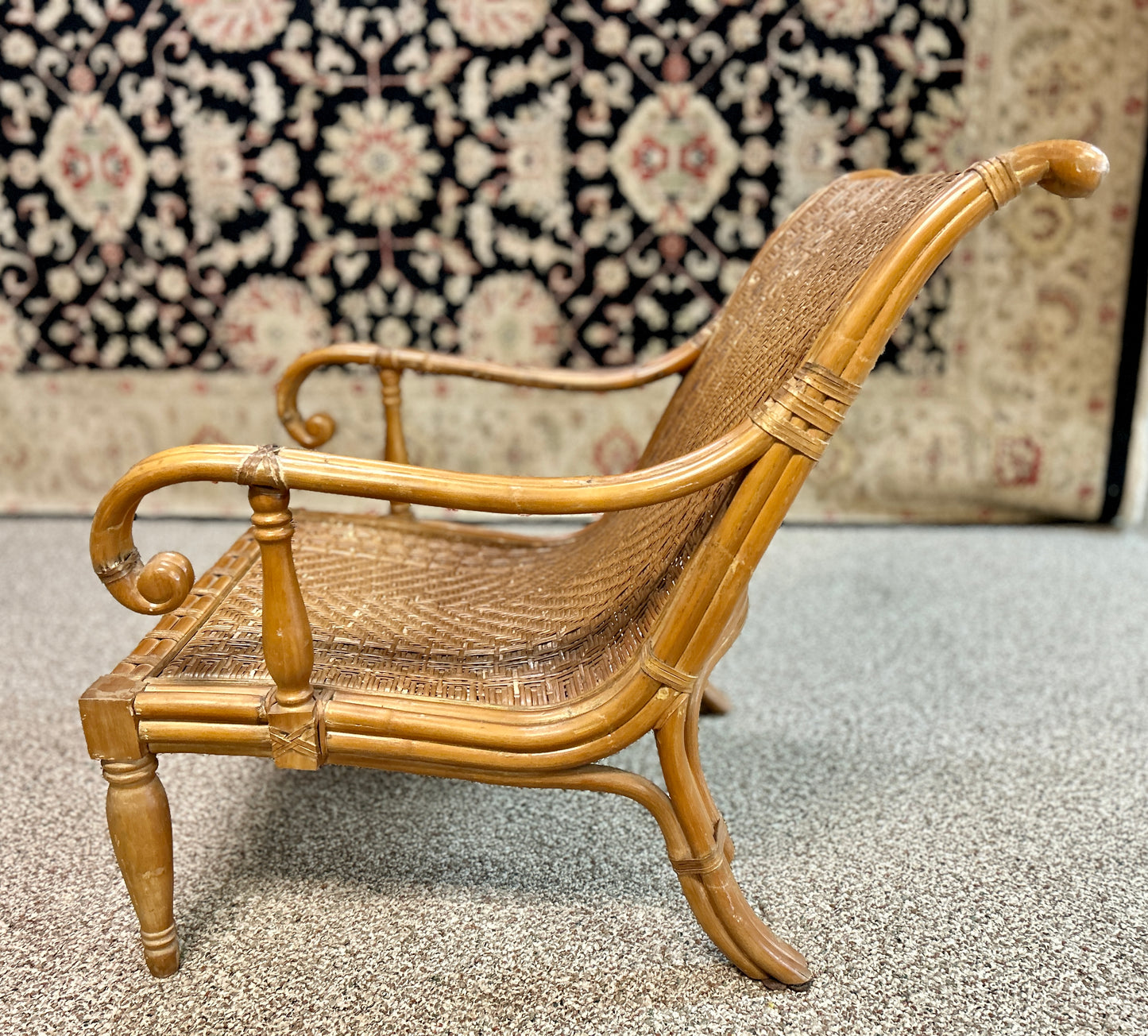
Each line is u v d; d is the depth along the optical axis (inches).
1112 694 60.4
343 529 52.9
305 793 51.4
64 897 43.5
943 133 83.4
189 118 84.7
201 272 88.5
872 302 31.1
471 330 89.4
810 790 51.2
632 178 85.1
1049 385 88.4
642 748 55.9
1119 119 81.9
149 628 70.8
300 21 82.1
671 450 47.6
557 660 39.4
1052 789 50.9
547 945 40.4
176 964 38.8
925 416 89.7
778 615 73.2
